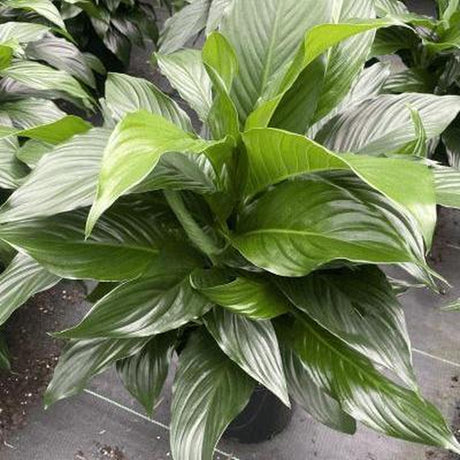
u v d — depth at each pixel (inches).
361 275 44.1
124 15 110.4
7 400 72.8
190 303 42.5
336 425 48.4
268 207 43.0
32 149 56.2
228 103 39.7
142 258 43.7
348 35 36.5
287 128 45.1
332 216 39.6
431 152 73.6
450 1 80.8
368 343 40.9
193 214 48.0
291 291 43.2
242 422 63.6
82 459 68.5
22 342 78.5
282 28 46.6
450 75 80.9
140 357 50.3
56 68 83.0
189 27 92.4
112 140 30.4
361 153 46.6
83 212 43.1
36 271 44.7
